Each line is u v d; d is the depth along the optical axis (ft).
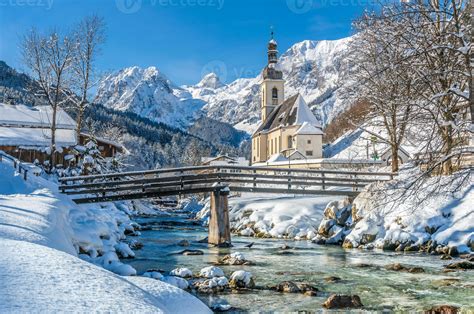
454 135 44.68
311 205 111.86
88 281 24.71
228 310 37.50
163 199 327.67
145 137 629.51
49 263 26.61
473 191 78.38
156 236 102.42
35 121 182.60
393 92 65.26
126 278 32.86
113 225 89.10
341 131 341.00
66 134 180.55
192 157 440.04
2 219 42.29
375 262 64.08
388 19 49.83
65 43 140.46
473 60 43.88
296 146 246.27
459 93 43.62
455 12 44.57
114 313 20.04
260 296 42.73
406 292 45.03
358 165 145.69
